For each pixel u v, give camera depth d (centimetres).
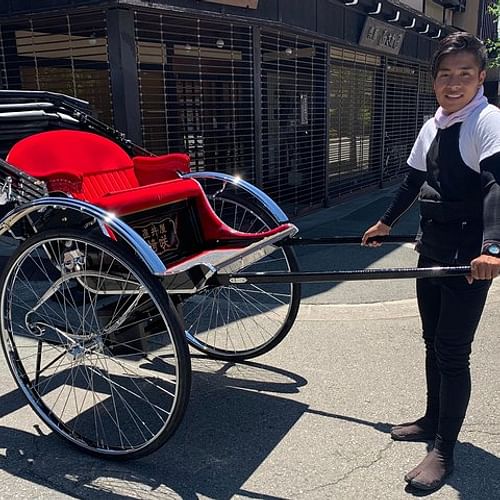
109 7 484
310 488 226
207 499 221
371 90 1019
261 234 306
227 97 693
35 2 516
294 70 793
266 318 412
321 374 324
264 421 277
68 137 316
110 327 260
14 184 263
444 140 211
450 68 201
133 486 230
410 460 243
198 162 683
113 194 275
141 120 526
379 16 924
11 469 242
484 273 183
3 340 266
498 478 229
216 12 565
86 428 274
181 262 282
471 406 284
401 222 780
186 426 274
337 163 931
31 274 501
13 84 609
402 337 376
